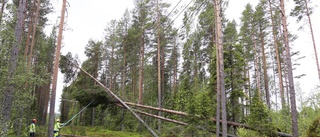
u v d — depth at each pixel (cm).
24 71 1116
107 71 3925
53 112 1137
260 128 1377
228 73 1708
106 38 3559
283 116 1628
